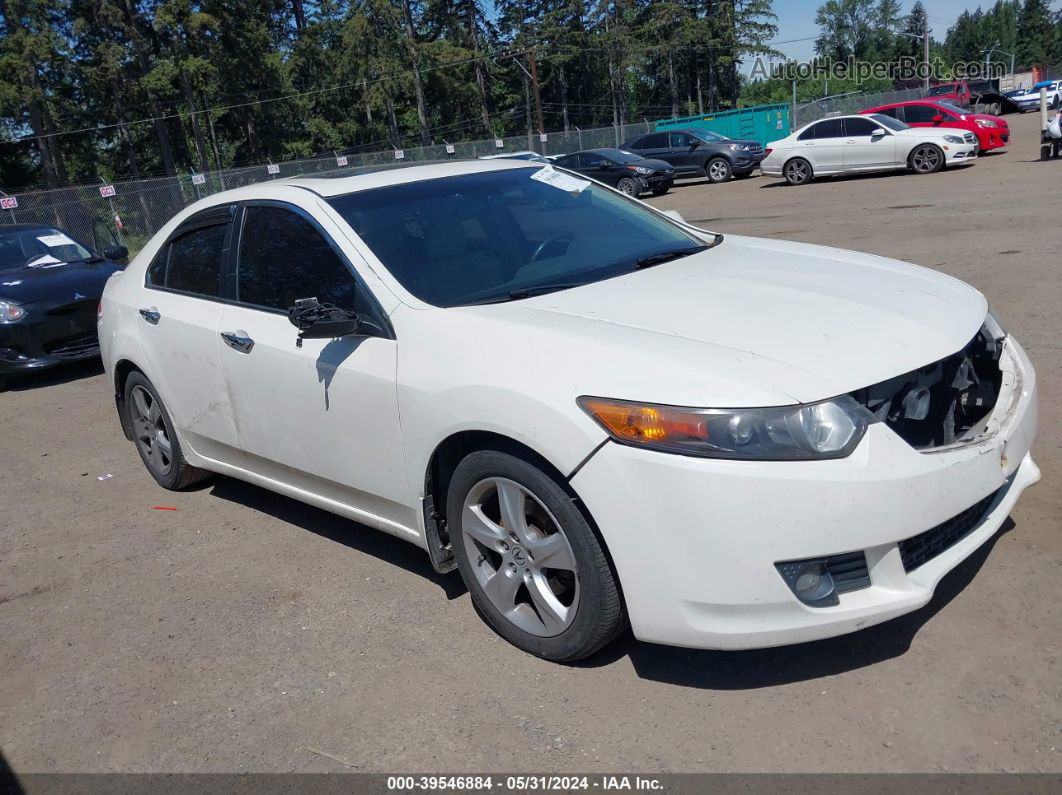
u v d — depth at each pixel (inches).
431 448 126.6
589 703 115.5
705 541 101.9
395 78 2255.2
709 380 104.1
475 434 122.2
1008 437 117.9
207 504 198.8
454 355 123.4
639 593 107.5
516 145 1456.7
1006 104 1815.9
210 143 2326.5
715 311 122.3
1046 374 218.7
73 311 337.1
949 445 112.7
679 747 105.7
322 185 160.7
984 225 445.7
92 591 163.2
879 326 117.5
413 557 162.6
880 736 103.5
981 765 97.5
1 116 1857.8
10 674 139.1
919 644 119.0
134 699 128.5
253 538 178.2
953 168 780.0
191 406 179.2
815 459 100.7
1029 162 751.1
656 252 155.5
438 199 156.3
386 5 2222.0
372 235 144.8
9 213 939.3
